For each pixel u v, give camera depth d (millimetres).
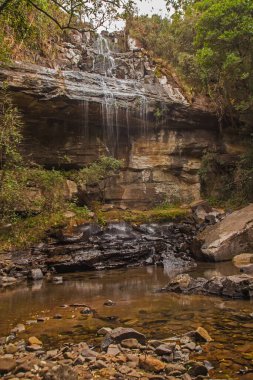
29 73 14570
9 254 12477
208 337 5039
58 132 16938
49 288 9820
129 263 13617
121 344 4773
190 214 17062
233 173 20266
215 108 19828
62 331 5684
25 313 7090
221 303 7211
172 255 14531
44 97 14781
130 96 17469
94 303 7676
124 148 18859
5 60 11859
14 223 13625
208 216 16828
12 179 13367
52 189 15414
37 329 5840
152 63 21047
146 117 18438
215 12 16359
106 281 10602
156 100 18281
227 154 20578
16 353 4625
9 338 5379
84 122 17125
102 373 3887
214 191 20516
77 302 7898
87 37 20562
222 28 16578
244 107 17750
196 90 20125
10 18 7477
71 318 6477
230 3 15875
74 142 17484
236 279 8047
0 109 13484
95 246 13617
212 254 12945
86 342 5109
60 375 3426
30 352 4691
